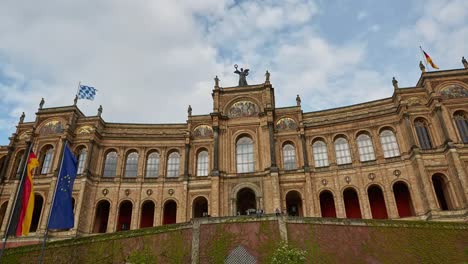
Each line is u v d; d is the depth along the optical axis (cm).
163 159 6875
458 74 6228
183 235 4309
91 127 6831
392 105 6475
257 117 6944
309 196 6044
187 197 6419
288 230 4284
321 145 6600
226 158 6650
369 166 6062
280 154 6588
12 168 6669
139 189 6544
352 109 6725
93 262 4069
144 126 7212
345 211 5903
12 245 5625
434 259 3953
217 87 7275
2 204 6325
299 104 6925
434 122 5975
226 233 4316
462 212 5091
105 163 6800
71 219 3438
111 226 6169
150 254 4147
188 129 6969
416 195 5603
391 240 4138
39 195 6281
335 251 4106
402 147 6000
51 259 4069
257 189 6256
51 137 6750
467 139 5809
